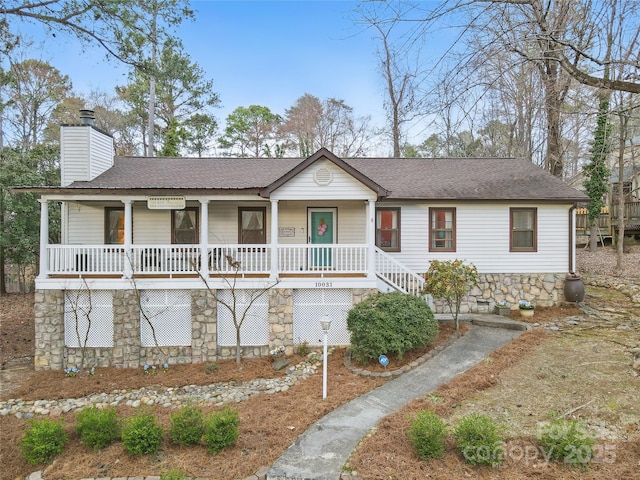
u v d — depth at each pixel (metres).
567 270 12.67
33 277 21.97
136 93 28.95
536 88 14.96
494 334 10.27
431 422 5.43
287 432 6.27
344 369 9.05
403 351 8.81
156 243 12.72
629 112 9.53
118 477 5.33
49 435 5.89
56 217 18.59
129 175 13.04
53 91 26.33
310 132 34.38
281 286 10.40
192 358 10.30
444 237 12.73
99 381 9.36
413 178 13.69
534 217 12.67
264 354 10.46
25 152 18.41
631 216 21.41
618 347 8.80
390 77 21.12
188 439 5.95
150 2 10.70
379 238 12.79
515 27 7.95
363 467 5.15
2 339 12.77
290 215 13.06
